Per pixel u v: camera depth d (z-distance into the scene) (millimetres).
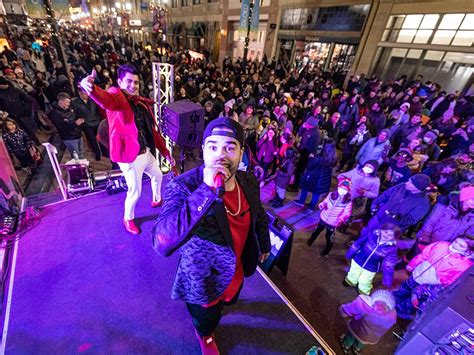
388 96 8438
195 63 12672
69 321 1836
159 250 941
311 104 7566
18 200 2994
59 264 2262
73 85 7641
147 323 1881
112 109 2006
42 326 1789
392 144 6062
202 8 20516
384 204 3244
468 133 5473
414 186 2910
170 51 16469
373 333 2158
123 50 14922
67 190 3221
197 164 5918
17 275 2127
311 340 1918
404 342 1802
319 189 4391
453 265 2305
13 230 2537
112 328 1826
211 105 6242
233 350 1807
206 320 1426
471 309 1354
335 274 3359
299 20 13844
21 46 11867
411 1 9570
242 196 1186
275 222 3037
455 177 4031
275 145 4914
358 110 7062
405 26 10164
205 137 1018
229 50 19422
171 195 1042
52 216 2824
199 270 1152
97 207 3027
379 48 11078
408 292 2711
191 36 22953
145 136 2451
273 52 15914
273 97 7543
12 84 4988
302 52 14227
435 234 2973
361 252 2840
